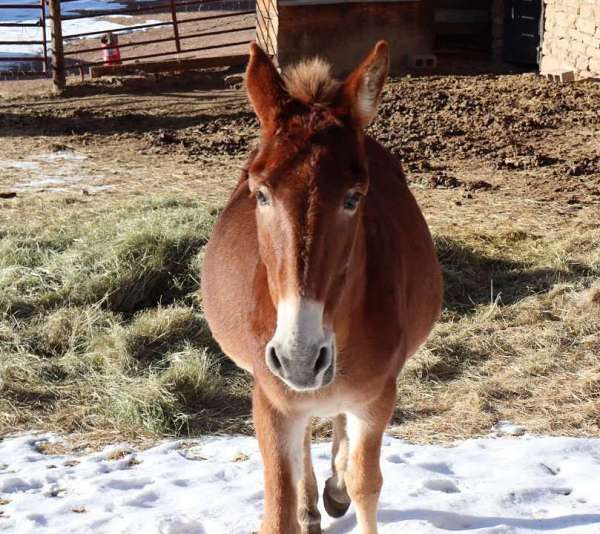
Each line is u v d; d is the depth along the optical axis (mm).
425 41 16484
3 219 8148
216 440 4969
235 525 3893
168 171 10266
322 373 2609
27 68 19875
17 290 6539
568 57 14984
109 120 13367
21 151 11445
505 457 4613
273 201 2662
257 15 16719
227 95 14930
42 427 5129
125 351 5781
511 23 16891
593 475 4363
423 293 3838
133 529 3887
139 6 28906
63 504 4160
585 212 8414
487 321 6340
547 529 3840
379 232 3359
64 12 27812
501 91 13930
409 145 11133
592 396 5344
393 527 3881
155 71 16875
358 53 16188
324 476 4453
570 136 11352
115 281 6648
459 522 3938
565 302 6559
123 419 5152
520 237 7758
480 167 10180
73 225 7832
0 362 5676
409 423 5125
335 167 2676
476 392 5391
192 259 6969
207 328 6164
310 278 2592
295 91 2988
